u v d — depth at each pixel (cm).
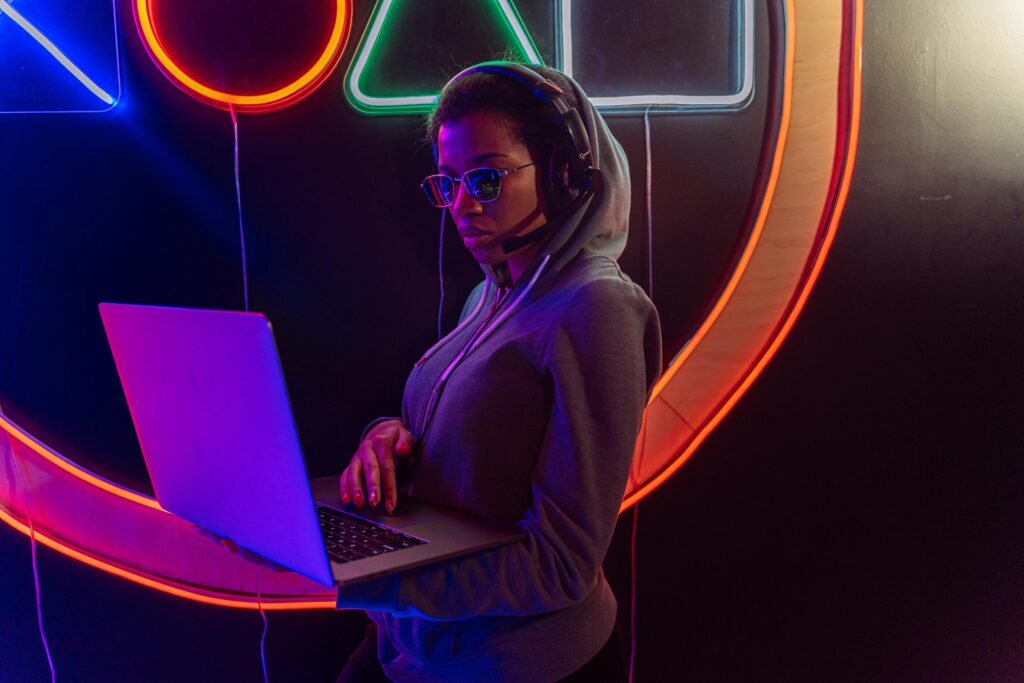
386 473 98
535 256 101
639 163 151
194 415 86
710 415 156
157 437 97
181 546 158
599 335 85
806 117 150
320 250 153
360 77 148
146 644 162
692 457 159
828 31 148
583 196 95
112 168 151
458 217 98
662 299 154
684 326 155
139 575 158
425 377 112
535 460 92
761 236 153
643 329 92
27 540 158
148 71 149
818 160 151
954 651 166
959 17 153
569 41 147
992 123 155
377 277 154
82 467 156
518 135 95
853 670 165
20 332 154
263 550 83
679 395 155
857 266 157
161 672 162
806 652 164
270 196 152
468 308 129
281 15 146
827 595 163
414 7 147
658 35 148
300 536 74
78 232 152
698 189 152
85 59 148
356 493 95
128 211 152
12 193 151
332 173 152
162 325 86
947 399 161
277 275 154
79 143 150
